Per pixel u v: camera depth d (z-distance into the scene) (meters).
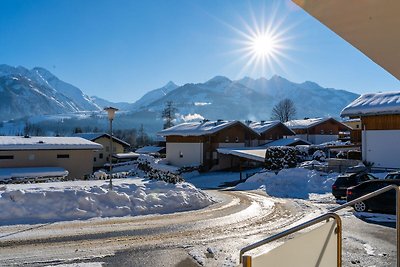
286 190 22.28
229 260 7.58
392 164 25.41
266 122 52.38
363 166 25.31
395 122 25.45
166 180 20.31
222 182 31.91
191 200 15.63
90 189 14.22
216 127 40.59
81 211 12.69
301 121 60.06
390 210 12.98
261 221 12.14
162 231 10.41
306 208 15.18
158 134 44.09
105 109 15.48
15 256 7.80
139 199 14.43
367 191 13.58
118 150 61.72
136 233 10.12
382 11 1.96
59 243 8.91
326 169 28.55
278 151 31.59
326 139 56.84
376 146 26.17
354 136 34.47
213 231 10.48
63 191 13.38
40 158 34.69
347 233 9.91
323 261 3.32
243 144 43.84
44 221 11.62
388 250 8.18
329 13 2.07
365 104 26.80
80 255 7.93
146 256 7.88
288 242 2.82
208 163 40.72
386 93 27.83
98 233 10.05
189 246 8.73
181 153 42.38
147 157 43.97
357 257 7.62
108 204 13.62
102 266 7.20
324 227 3.37
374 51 2.39
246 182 26.42
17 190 12.88
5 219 11.55
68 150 36.09
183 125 45.44
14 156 33.47
